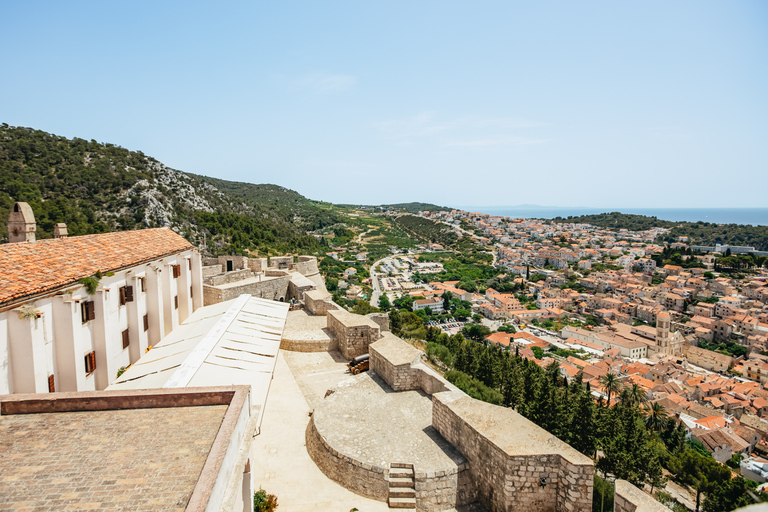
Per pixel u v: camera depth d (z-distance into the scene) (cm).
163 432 766
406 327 7138
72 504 570
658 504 1073
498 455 1209
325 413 1670
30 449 705
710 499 3928
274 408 1861
